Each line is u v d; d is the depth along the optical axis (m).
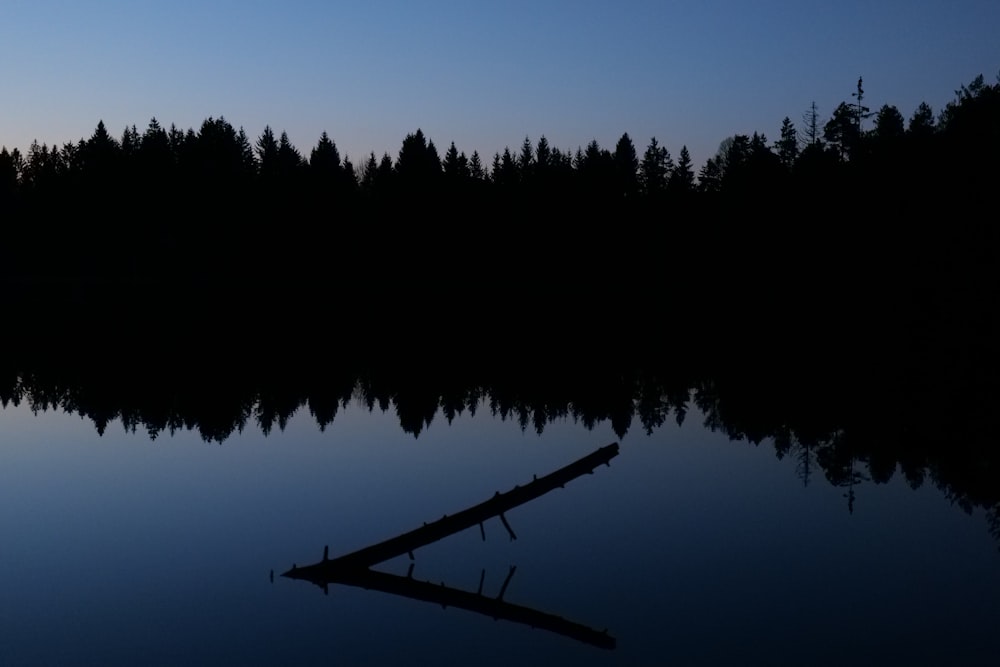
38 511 16.92
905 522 15.99
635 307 68.56
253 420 25.92
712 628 11.61
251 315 63.16
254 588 13.11
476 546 14.91
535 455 21.64
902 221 51.03
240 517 16.55
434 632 11.58
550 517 16.45
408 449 22.28
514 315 65.19
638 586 13.05
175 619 12.02
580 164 96.31
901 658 10.75
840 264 54.19
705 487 18.50
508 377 35.03
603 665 10.62
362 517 16.55
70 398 29.47
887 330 46.09
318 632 11.62
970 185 47.25
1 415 26.48
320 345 46.09
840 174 60.03
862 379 33.72
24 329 51.41
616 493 18.06
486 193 96.31
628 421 25.95
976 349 39.91
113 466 20.44
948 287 45.69
